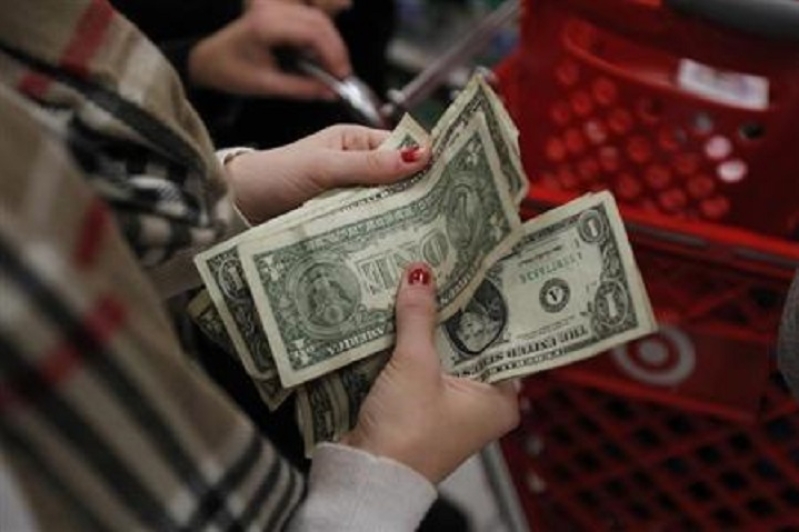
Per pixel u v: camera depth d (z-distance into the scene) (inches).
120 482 22.2
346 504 33.2
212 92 62.4
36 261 19.7
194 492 24.5
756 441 45.0
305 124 64.0
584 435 49.2
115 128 28.8
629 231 41.2
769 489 46.7
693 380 44.1
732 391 43.7
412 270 38.5
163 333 23.6
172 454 23.6
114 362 21.4
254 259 37.8
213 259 37.9
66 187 20.9
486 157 37.8
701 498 49.2
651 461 48.1
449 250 39.0
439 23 102.0
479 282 38.4
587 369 45.8
